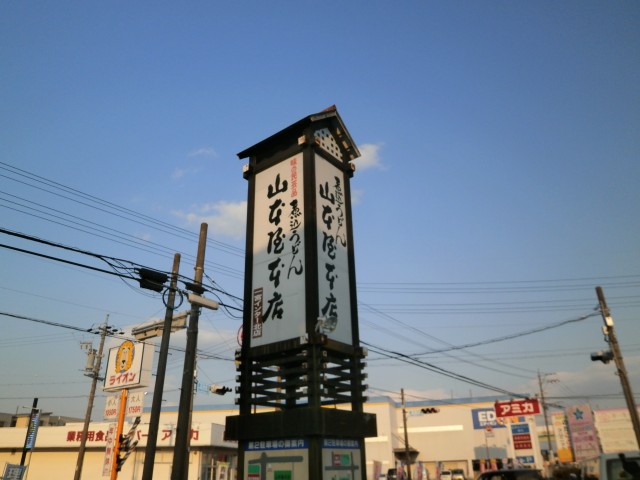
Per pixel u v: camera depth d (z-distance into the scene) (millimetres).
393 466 55719
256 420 12617
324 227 14406
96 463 38312
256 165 16297
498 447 58094
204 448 36156
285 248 14312
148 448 15875
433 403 63125
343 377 13453
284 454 12062
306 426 11617
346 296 14445
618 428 32812
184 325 19688
